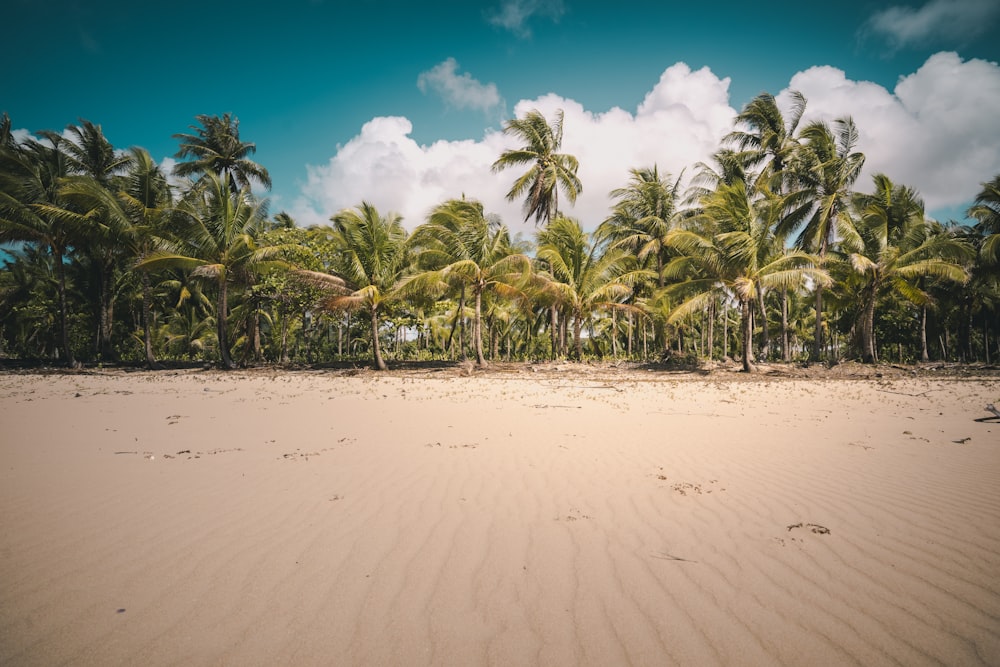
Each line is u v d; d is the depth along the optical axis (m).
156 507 4.21
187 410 10.34
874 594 2.81
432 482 4.98
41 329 31.53
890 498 4.50
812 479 5.11
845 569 3.11
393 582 2.94
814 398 13.12
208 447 6.64
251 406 11.05
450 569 3.11
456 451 6.38
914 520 3.95
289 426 8.34
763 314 25.77
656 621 2.55
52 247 22.98
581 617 2.59
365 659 2.24
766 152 26.48
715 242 21.66
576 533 3.69
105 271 26.53
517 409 10.59
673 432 7.79
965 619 2.54
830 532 3.71
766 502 4.40
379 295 23.52
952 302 29.19
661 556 3.31
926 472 5.39
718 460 5.92
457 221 24.72
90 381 18.12
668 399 12.84
